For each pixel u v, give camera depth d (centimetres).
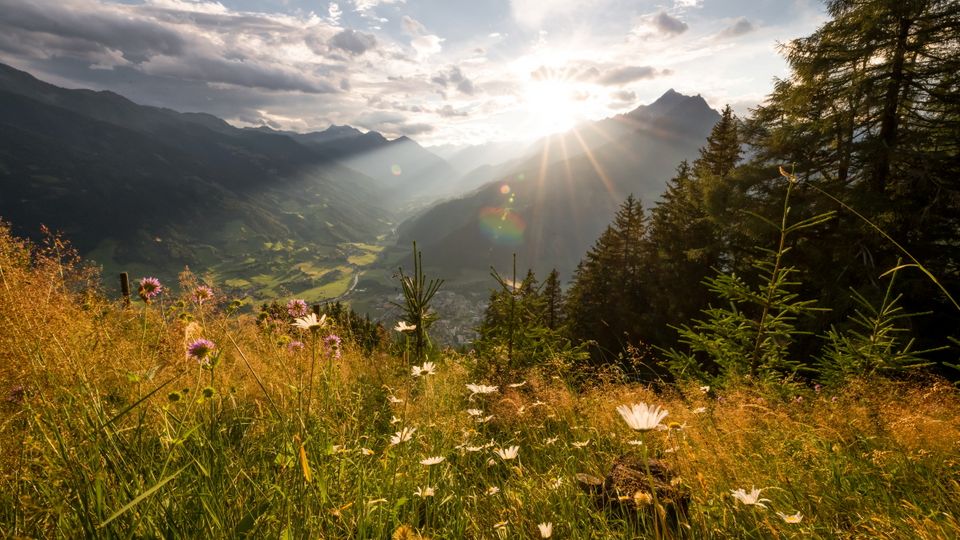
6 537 119
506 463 269
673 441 263
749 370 497
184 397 199
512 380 489
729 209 1609
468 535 204
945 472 234
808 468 261
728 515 204
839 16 1418
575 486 243
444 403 358
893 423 286
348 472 203
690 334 565
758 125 1678
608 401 408
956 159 1204
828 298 1205
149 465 155
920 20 1274
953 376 795
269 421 227
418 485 217
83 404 149
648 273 2677
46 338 171
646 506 194
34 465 141
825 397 390
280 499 161
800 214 1374
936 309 1101
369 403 345
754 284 1452
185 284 301
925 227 1198
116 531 125
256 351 336
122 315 266
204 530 139
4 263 194
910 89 1322
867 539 182
